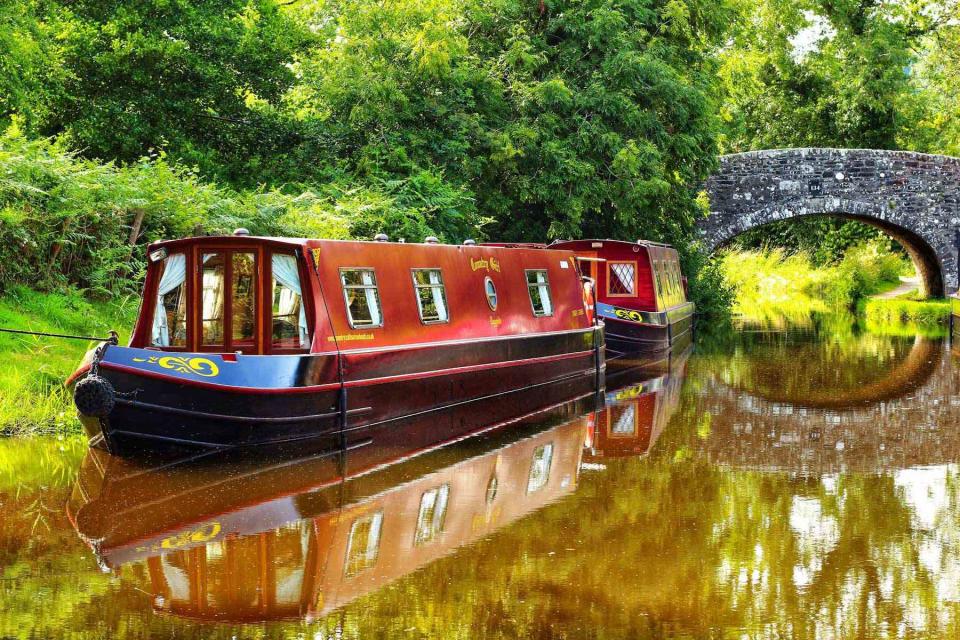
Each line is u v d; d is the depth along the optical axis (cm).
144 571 736
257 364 1069
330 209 1889
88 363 1108
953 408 1505
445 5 2441
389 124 2309
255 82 2166
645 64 2623
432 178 2178
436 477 1017
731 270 4422
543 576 738
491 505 921
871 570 760
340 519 866
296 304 1159
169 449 1041
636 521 880
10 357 1224
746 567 764
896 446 1225
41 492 923
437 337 1366
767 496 977
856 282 4184
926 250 3709
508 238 2775
